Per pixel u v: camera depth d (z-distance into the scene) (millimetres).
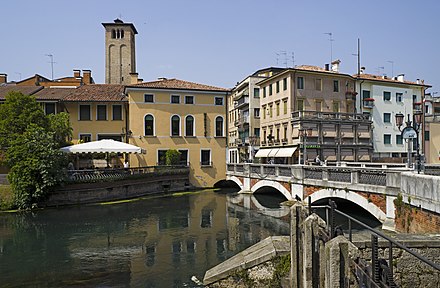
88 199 27781
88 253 14977
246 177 32906
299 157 38125
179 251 15086
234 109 53594
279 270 8875
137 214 23672
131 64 66125
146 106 38031
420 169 14750
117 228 19547
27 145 25156
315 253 7289
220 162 39906
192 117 39500
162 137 38406
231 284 9344
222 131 40406
